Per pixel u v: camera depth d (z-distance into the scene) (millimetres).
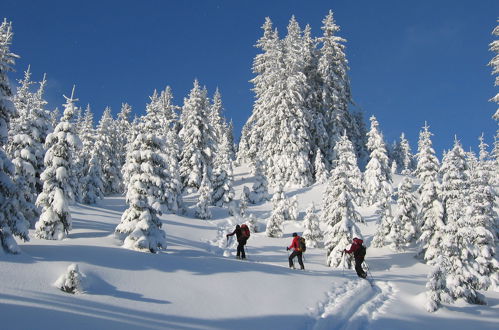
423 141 26234
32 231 18484
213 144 48875
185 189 46000
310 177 46875
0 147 11664
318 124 52281
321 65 55125
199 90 49094
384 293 12398
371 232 30109
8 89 12656
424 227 23562
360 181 39312
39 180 21344
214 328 7004
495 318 10773
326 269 18422
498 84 27984
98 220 24234
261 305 8789
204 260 11938
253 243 25594
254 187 42938
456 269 13305
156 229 16406
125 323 6238
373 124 41781
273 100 49156
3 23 16859
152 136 17266
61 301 6586
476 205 20875
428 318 10000
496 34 28531
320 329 7879
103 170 47594
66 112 19234
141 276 8922
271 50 57000
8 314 5512
